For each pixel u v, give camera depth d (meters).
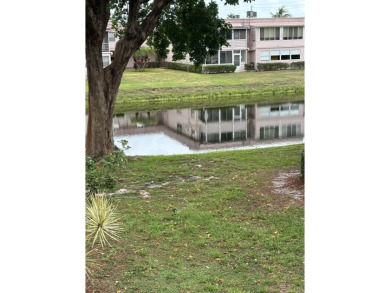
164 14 12.91
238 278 4.84
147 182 8.91
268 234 6.04
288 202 7.36
